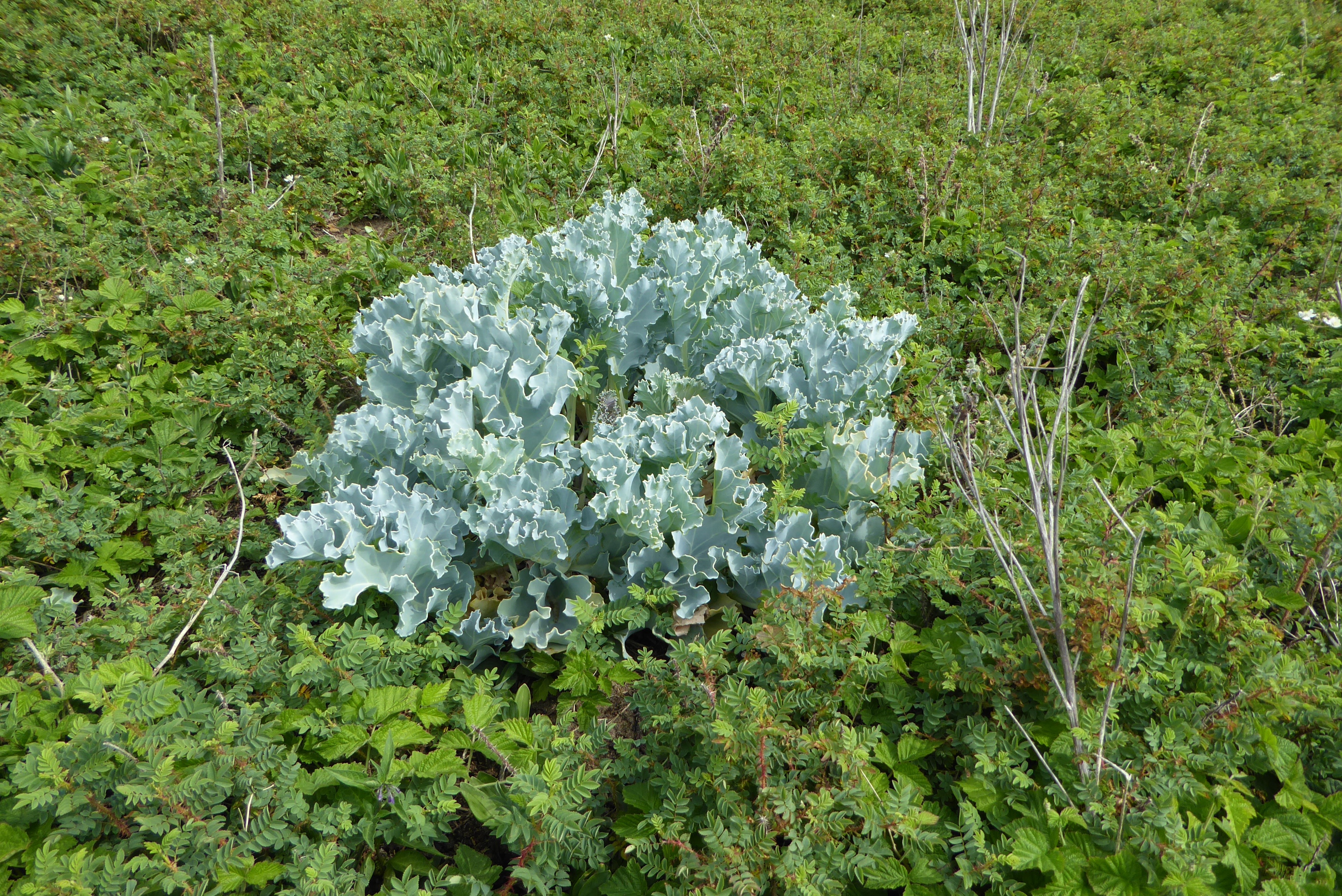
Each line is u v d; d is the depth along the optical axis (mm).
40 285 4609
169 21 7816
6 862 2199
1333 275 4809
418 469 3180
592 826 2266
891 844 2156
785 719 2271
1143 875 1983
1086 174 6141
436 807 2219
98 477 3518
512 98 7281
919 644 2562
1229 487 3539
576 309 3725
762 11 9227
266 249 5227
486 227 5168
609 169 6336
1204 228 5668
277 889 2180
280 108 6488
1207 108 6508
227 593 2979
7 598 2869
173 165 5727
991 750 2262
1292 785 2135
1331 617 2738
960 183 5512
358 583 2691
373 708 2451
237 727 2256
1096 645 2260
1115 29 9734
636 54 8320
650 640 3115
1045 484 2824
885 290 4723
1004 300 4602
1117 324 4336
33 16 7621
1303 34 9398
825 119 6758
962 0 9359
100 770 2166
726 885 1966
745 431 3514
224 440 3969
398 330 3291
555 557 2955
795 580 2791
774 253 5250
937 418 2986
